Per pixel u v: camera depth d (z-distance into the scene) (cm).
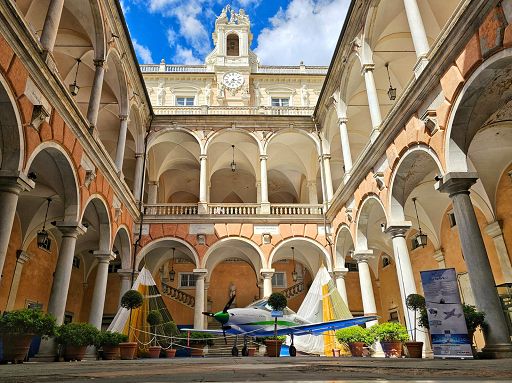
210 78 2855
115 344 1199
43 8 1432
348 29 1702
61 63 1695
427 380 205
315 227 2084
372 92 1471
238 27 3027
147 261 2436
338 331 1511
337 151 2498
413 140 1104
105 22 1439
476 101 881
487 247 1475
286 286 2744
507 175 1377
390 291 2336
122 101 1788
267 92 2839
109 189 1530
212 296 2672
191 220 2047
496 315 796
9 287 1608
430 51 1030
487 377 232
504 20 743
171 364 586
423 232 1898
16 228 1666
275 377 246
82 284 2406
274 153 2566
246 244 2098
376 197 1394
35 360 1007
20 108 847
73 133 1150
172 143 2450
